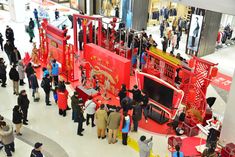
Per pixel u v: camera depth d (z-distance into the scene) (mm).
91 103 11055
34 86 12781
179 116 11391
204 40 18844
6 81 14633
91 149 10320
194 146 10742
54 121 11758
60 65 14969
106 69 13289
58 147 10328
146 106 11633
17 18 23109
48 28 14891
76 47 17219
